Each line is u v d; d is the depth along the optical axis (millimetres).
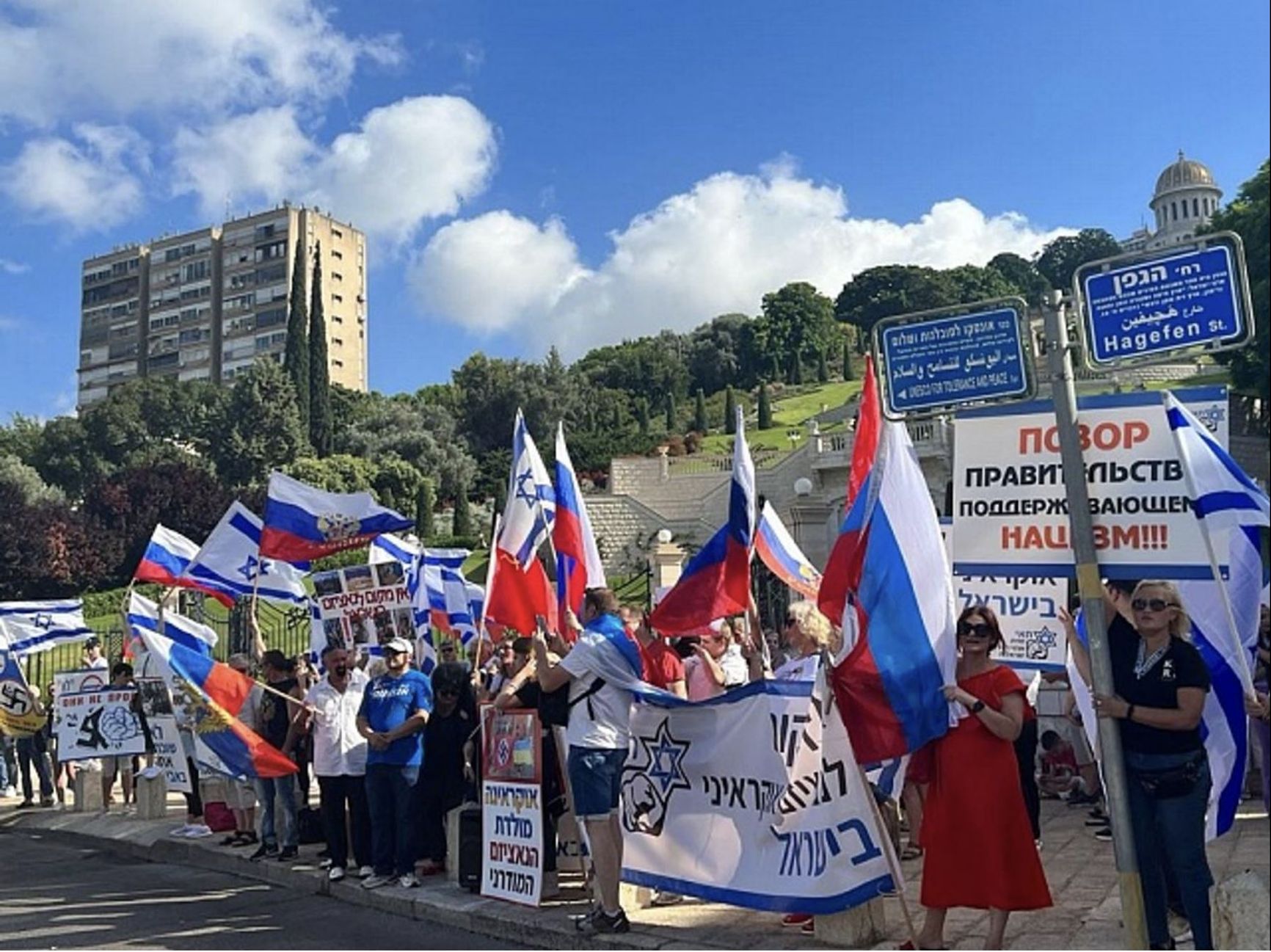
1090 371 5559
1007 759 5719
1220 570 6090
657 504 54812
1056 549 5789
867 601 6137
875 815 6324
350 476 63875
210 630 12922
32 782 17359
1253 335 4832
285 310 125438
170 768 12055
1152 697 5434
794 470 48844
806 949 6430
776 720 6727
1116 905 7098
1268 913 4734
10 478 63406
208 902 9094
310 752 11086
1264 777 5285
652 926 7176
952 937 6508
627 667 7211
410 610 11398
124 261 134875
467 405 81250
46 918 8641
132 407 80875
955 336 5637
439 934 7746
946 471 39875
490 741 8266
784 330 108438
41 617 15531
